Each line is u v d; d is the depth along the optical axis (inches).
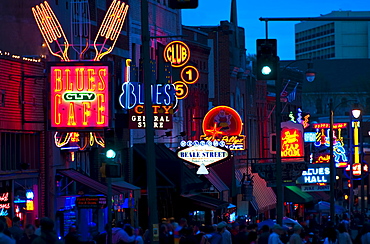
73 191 1712.6
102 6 1887.3
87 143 1728.6
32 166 1568.7
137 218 2033.7
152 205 1026.7
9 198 1470.2
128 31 2036.2
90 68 1560.0
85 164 1802.4
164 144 2267.5
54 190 1606.8
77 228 1684.3
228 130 2314.2
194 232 1352.1
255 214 2677.2
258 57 1237.7
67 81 1552.7
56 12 1664.6
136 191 1824.6
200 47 2586.1
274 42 1236.5
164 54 2080.5
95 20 1835.6
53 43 1636.3
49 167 1596.9
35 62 1549.0
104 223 1802.4
